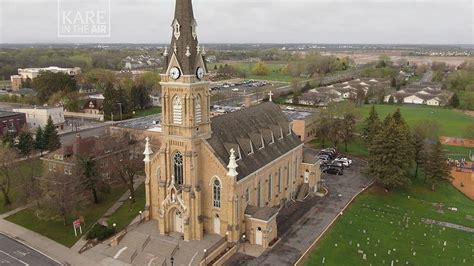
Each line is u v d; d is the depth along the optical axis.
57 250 69.19
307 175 95.06
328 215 82.81
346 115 130.88
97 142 102.44
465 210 89.69
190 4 64.81
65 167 96.06
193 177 67.44
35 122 156.00
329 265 64.44
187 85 64.12
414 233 77.25
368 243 72.25
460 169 118.50
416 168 107.69
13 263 64.94
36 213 78.38
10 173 92.50
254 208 71.50
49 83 198.88
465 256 69.12
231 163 65.62
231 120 78.62
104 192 91.56
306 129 138.50
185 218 67.50
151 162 74.12
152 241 68.19
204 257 63.06
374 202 91.19
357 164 117.31
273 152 82.69
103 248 69.19
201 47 67.19
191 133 66.06
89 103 186.62
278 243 70.75
